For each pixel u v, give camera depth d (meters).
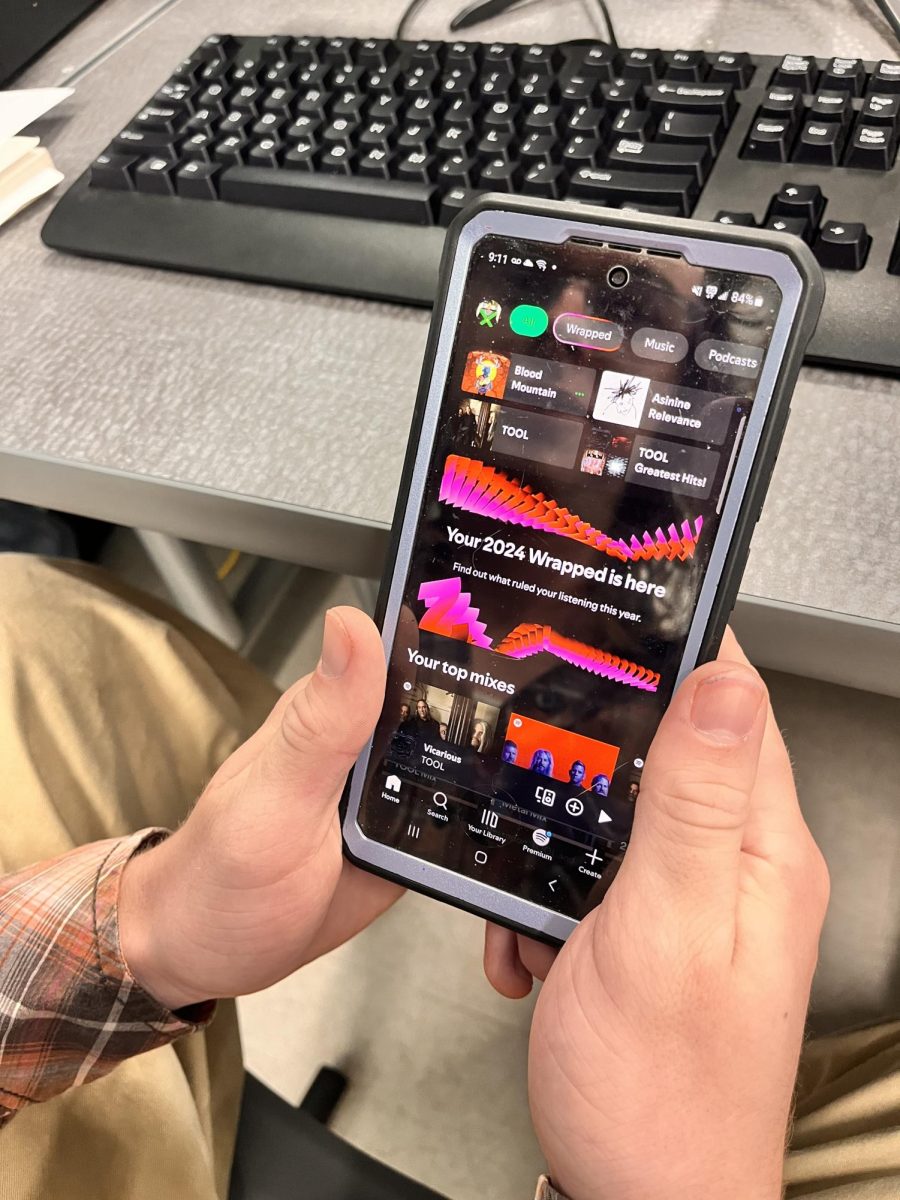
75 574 0.54
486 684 0.37
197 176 0.48
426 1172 0.64
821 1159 0.38
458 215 0.34
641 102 0.47
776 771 0.36
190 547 0.77
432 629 0.37
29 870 0.40
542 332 0.34
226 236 0.47
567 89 0.47
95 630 0.51
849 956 0.56
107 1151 0.40
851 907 0.58
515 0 0.57
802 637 0.35
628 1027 0.32
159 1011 0.39
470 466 0.36
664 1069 0.32
